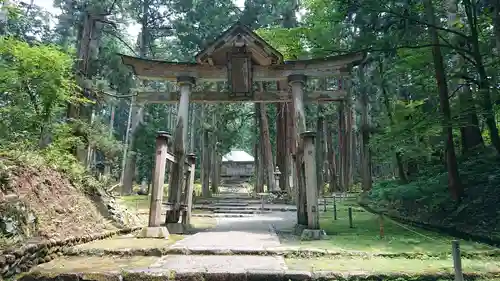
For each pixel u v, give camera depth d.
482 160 10.48
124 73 20.64
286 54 17.45
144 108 24.58
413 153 11.73
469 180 9.67
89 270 4.34
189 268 4.43
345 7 11.42
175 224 8.11
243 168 41.53
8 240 4.47
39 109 9.77
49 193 6.47
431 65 12.42
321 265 4.61
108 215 8.18
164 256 5.27
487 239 6.96
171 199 8.34
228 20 23.89
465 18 12.98
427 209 10.07
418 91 14.58
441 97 9.44
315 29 15.37
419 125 9.16
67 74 10.71
